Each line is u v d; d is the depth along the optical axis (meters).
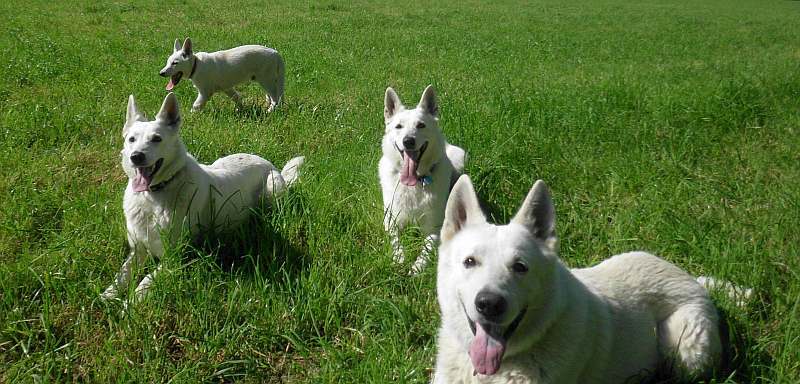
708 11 17.53
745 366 1.84
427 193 2.69
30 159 3.00
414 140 2.61
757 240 2.38
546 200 1.71
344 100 4.70
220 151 3.35
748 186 2.92
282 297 2.08
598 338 1.71
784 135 3.81
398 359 1.87
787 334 1.84
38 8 9.53
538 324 1.63
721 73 5.97
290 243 2.43
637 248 2.39
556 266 1.68
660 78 5.74
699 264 2.29
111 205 2.53
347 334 2.04
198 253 2.21
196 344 1.95
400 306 2.05
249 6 11.83
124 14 9.47
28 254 2.22
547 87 4.98
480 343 1.60
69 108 3.88
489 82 5.33
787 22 14.29
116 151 3.26
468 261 1.65
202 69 4.35
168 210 2.29
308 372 1.89
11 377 1.79
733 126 3.93
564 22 12.48
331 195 2.71
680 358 1.78
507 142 3.33
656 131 3.71
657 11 16.72
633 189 2.92
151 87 4.65
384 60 6.61
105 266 2.23
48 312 1.93
